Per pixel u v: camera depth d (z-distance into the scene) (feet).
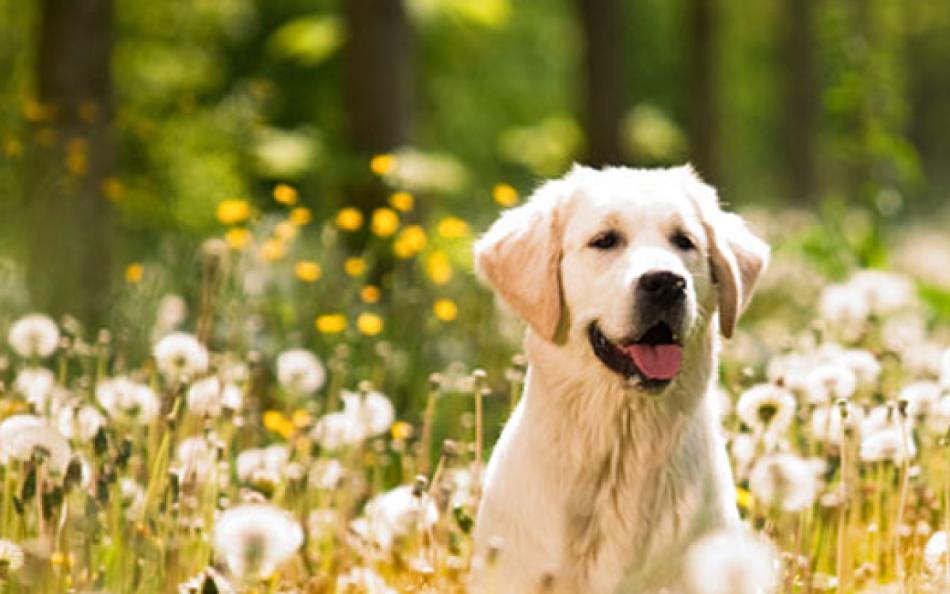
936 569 22.50
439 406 37.06
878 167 56.70
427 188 51.60
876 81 55.36
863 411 27.40
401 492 23.86
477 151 116.88
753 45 150.10
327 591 24.77
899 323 37.37
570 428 22.31
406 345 40.06
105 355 32.86
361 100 56.75
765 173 171.22
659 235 22.63
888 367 30.94
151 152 78.38
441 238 48.24
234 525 18.83
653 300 21.59
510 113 119.96
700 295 22.74
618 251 22.59
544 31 119.65
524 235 23.57
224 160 80.79
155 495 24.16
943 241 106.73
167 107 83.97
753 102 158.71
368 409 27.86
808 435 26.78
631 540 21.98
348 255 51.67
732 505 23.08
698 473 22.25
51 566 21.30
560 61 121.49
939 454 27.50
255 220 42.52
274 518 18.98
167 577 21.79
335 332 39.50
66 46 54.29
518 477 22.40
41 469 22.09
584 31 88.33
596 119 87.92
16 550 21.07
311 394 36.70
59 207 51.65
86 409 25.98
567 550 22.09
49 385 29.25
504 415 30.55
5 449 22.50
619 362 22.06
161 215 76.07
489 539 22.50
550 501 22.17
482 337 42.52
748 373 27.25
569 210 23.27
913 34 179.11
